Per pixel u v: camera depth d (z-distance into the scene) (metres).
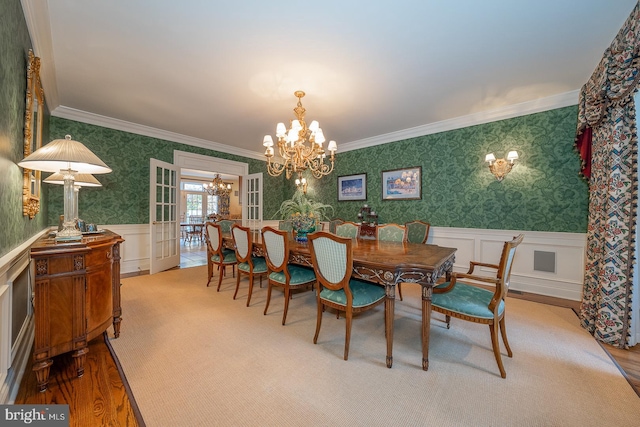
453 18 1.81
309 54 2.21
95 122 3.70
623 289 1.94
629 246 1.92
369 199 4.73
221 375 1.59
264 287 3.40
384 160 4.53
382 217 4.56
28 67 1.82
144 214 4.26
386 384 1.52
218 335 2.09
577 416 1.28
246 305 2.75
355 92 2.90
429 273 1.64
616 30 1.92
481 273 3.54
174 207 4.62
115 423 1.22
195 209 10.66
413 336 2.10
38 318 1.40
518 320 2.40
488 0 1.65
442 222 3.90
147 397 1.39
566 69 2.45
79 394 1.41
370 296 1.88
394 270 1.67
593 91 2.33
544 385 1.51
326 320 2.41
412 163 4.19
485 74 2.54
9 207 1.50
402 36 1.99
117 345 1.93
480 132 3.54
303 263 2.27
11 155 1.52
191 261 5.20
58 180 2.36
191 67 2.40
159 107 3.34
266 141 2.79
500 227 3.41
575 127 2.91
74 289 1.52
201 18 1.79
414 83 2.71
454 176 3.78
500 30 1.93
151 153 4.32
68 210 1.69
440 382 1.54
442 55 2.23
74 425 1.21
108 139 3.86
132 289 3.27
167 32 1.94
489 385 1.51
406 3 1.67
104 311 1.76
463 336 2.10
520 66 2.41
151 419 1.25
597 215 2.28
